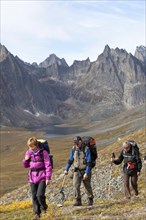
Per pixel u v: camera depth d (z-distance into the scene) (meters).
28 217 14.93
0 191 69.00
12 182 80.44
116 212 13.61
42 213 14.52
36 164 12.96
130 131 171.00
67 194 32.91
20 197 38.34
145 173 29.48
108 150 46.62
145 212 12.99
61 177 38.47
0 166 117.44
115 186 30.52
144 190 25.03
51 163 13.04
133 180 17.25
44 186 12.92
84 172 15.56
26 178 85.31
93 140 15.48
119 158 17.53
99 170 36.81
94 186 32.84
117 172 33.66
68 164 15.79
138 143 42.50
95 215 13.63
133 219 12.12
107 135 182.00
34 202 13.48
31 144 12.84
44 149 13.03
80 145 15.38
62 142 188.62
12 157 146.38
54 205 18.92
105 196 29.33
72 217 13.51
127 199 16.48
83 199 28.86
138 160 17.11
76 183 15.72
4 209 20.84
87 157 15.23
